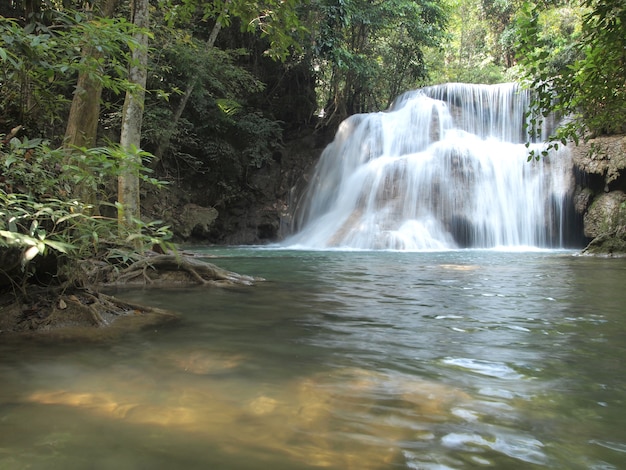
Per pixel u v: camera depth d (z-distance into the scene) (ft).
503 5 106.42
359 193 62.28
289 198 75.77
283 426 5.53
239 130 69.31
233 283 19.85
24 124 15.80
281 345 9.54
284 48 20.01
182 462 4.62
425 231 54.34
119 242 12.37
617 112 20.44
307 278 22.24
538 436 5.33
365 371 7.77
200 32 63.26
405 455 4.83
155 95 55.57
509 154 59.36
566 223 57.21
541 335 10.42
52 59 12.78
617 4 15.46
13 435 5.21
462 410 6.09
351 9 68.33
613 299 15.78
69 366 7.97
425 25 82.69
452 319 12.28
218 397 6.49
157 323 11.76
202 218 63.98
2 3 26.08
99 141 48.91
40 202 10.96
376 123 69.92
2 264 10.98
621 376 7.55
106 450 4.86
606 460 4.78
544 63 19.03
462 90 72.23
